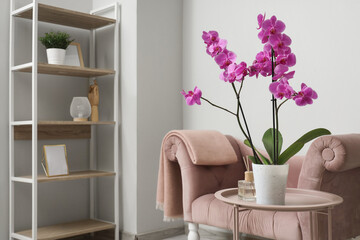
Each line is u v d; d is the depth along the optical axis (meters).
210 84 3.14
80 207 3.29
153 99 3.12
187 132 2.55
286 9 2.72
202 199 2.38
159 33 3.17
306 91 1.44
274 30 1.52
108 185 3.24
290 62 1.51
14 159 2.93
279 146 1.67
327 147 1.86
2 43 2.90
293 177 2.49
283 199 1.57
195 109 3.24
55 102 3.16
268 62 1.54
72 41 3.26
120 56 3.14
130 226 3.03
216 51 1.62
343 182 2.04
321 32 2.56
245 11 2.93
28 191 2.99
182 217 2.60
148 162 3.07
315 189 1.90
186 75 3.31
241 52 2.95
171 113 3.25
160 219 3.13
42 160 2.97
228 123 3.02
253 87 2.88
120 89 3.14
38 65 2.65
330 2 2.52
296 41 2.68
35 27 2.63
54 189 3.14
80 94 3.32
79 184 3.29
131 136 3.04
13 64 2.85
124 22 3.12
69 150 3.23
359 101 2.39
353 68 2.42
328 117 2.52
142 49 3.05
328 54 2.53
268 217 2.02
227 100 3.03
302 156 2.52
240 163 2.78
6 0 2.93
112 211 3.20
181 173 2.57
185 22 3.33
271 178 1.55
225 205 2.24
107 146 3.25
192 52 3.27
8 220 2.88
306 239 1.85
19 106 2.97
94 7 3.40
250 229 2.08
